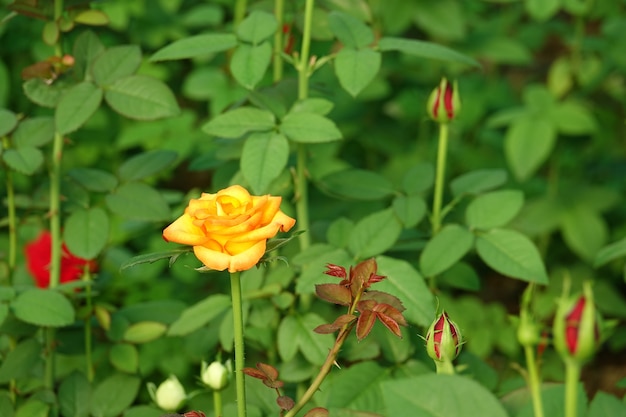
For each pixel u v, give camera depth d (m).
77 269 1.16
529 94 1.49
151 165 1.13
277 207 0.85
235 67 1.02
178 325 1.07
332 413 0.89
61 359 1.18
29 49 1.49
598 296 1.48
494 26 1.58
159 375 1.29
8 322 1.08
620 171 1.60
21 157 1.05
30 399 1.07
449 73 1.57
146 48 1.55
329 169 1.37
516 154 1.45
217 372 0.96
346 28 1.05
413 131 1.60
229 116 1.03
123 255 1.36
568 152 1.61
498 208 1.06
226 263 0.83
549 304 1.48
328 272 0.87
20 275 1.27
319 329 0.87
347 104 1.54
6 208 1.29
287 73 1.46
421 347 1.08
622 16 1.55
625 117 1.59
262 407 1.01
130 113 1.05
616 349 1.46
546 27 1.62
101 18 1.09
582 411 0.84
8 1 1.44
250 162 1.00
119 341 1.11
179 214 1.15
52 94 1.08
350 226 1.07
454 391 0.80
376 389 1.02
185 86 1.42
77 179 1.11
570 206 1.50
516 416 0.85
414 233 1.12
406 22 1.46
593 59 1.52
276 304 1.06
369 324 0.86
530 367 0.81
